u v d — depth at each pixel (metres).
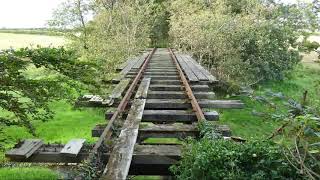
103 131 6.09
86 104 8.36
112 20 26.12
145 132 6.43
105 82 11.05
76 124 12.44
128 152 4.97
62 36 22.77
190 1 32.88
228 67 23.14
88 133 11.41
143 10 28.75
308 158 4.11
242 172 4.06
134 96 9.56
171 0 37.00
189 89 9.98
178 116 7.64
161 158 5.13
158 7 36.34
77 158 5.28
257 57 26.16
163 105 8.77
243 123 16.22
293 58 28.02
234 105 8.77
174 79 13.23
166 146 5.48
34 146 5.48
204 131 5.88
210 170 4.09
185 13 30.61
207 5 32.41
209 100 9.11
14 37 47.12
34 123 12.34
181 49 27.98
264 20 27.30
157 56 24.53
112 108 8.10
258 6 27.80
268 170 4.09
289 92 24.88
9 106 4.75
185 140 5.57
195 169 4.14
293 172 3.97
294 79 27.52
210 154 4.15
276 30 27.31
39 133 11.27
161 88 11.21
